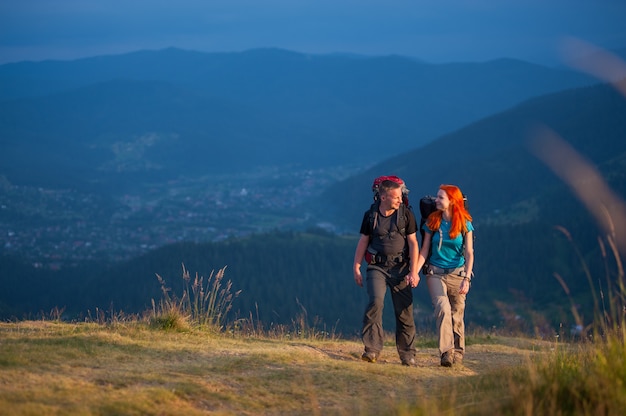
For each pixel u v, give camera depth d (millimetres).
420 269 8297
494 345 10898
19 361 5891
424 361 8430
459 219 7887
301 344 9070
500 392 5434
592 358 5727
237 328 9914
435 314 8039
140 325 8883
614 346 4871
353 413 5109
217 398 5441
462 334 8289
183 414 4805
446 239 7938
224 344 8156
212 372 6379
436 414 4656
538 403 4660
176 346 7520
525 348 10312
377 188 7906
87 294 132125
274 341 9188
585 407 4402
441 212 8008
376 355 7926
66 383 5273
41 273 159750
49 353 6406
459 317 8250
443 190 7941
